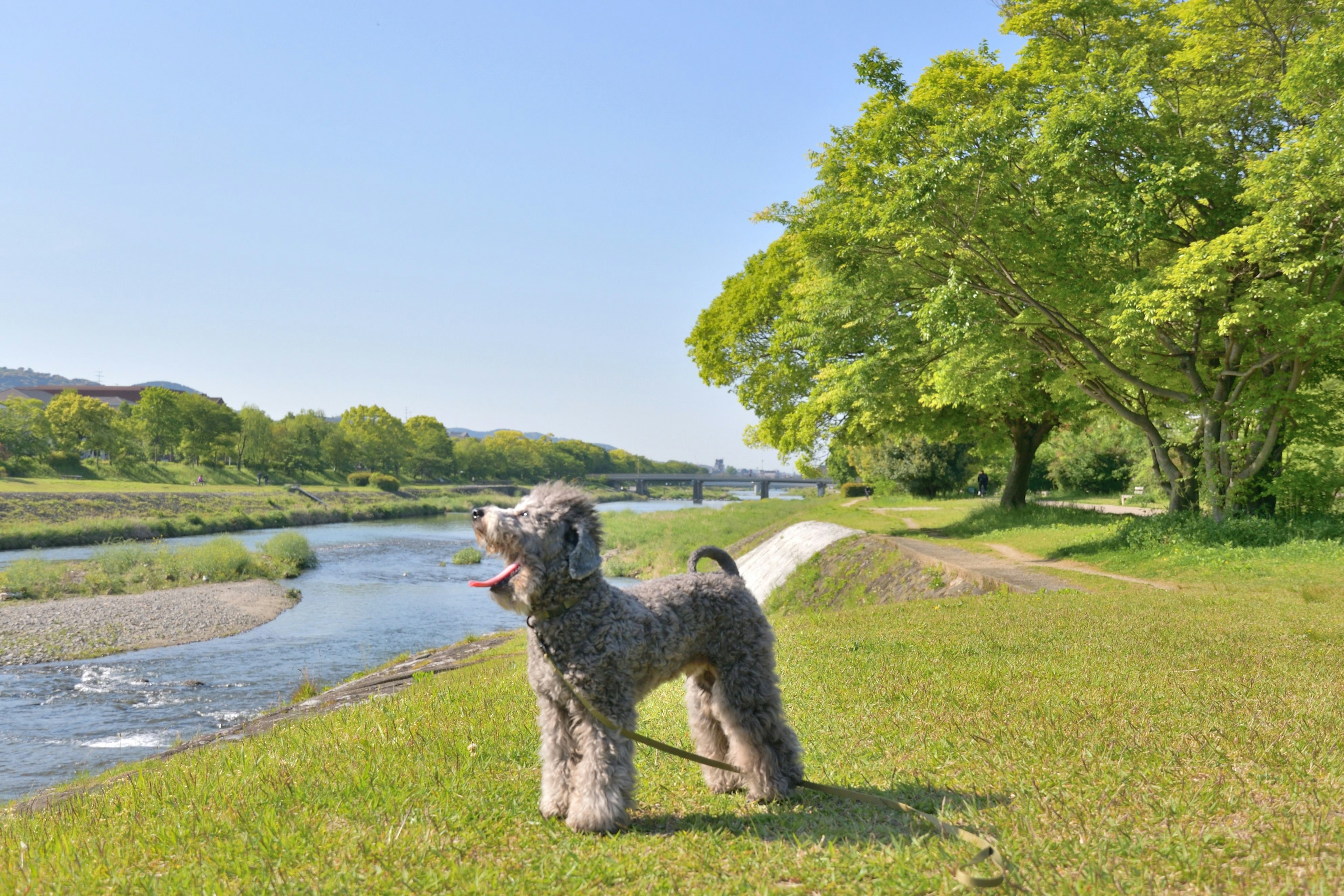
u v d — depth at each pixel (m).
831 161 22.44
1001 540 23.64
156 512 61.72
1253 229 14.59
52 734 14.17
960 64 20.83
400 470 128.88
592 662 3.88
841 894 3.06
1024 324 19.17
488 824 4.02
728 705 4.39
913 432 30.55
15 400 90.62
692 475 123.25
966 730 5.20
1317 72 14.81
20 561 34.75
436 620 27.25
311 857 3.63
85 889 3.36
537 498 4.08
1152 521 19.56
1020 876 2.97
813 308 24.14
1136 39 18.61
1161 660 7.17
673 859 3.48
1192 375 18.61
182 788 5.18
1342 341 15.73
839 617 12.13
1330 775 3.86
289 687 17.78
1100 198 16.38
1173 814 3.53
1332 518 17.88
